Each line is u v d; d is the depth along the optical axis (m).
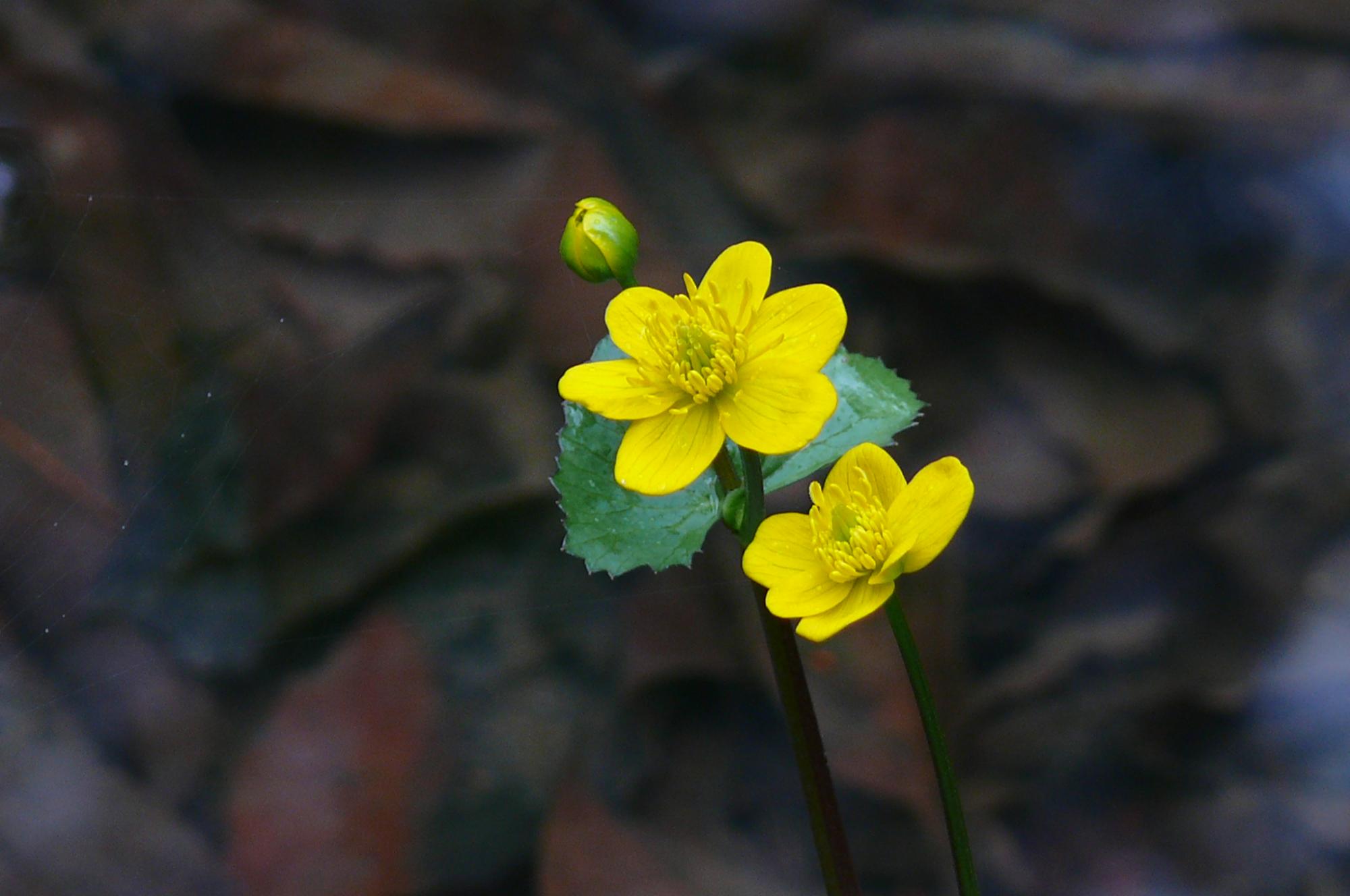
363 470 0.80
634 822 0.75
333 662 0.77
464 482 0.80
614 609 0.77
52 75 0.87
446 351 0.84
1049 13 1.03
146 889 0.74
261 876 0.74
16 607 0.76
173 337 0.82
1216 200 0.95
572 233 0.65
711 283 0.65
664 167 0.95
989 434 0.86
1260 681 0.77
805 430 0.64
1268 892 0.75
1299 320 0.90
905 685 0.77
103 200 0.84
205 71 0.91
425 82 0.94
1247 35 1.01
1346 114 0.97
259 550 0.78
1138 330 0.89
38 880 0.74
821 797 0.65
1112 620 0.79
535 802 0.75
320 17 0.94
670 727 0.76
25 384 0.78
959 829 0.64
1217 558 0.80
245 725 0.76
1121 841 0.76
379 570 0.78
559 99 0.96
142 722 0.75
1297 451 0.84
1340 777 0.76
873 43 1.01
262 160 0.90
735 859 0.75
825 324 0.64
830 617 0.64
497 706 0.76
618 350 0.67
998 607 0.80
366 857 0.75
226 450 0.79
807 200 0.95
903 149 0.96
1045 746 0.77
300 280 0.86
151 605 0.77
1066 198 0.95
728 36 1.00
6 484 0.77
